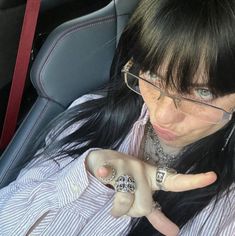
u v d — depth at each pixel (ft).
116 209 1.13
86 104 1.53
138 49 1.09
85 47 1.54
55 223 1.38
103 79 1.63
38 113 1.62
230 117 1.10
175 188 1.11
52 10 1.75
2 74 1.84
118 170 1.16
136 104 1.42
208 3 1.00
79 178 1.25
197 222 1.34
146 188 1.13
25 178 1.53
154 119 1.14
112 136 1.48
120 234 1.38
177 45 1.01
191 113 1.09
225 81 1.01
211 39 0.99
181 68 1.01
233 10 0.99
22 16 1.73
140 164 1.17
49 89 1.58
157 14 1.05
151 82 1.10
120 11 1.53
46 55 1.53
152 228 1.35
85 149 1.50
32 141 1.62
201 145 1.29
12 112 1.73
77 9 1.83
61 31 1.51
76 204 1.34
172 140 1.21
